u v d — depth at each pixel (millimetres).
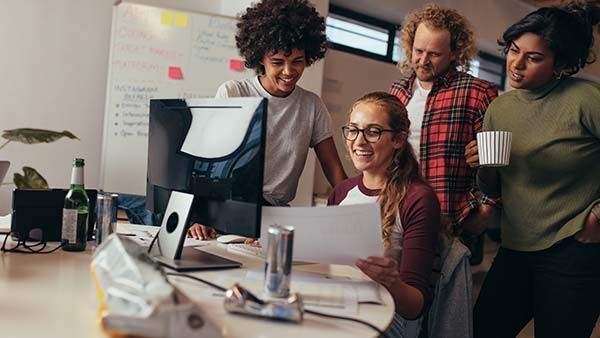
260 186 1170
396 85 2340
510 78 1776
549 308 1761
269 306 919
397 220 1433
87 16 3072
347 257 1187
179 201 1320
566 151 1691
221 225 1250
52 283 1072
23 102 2969
